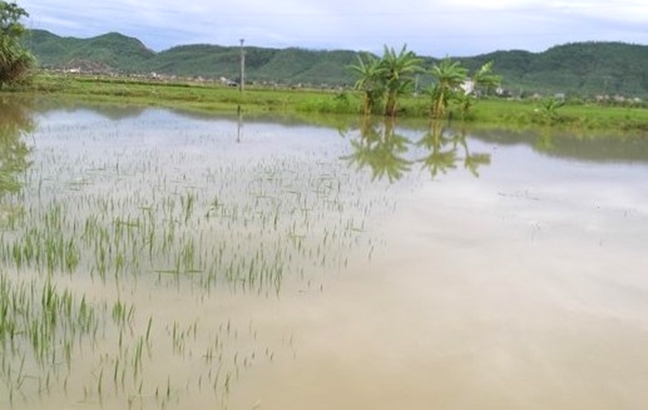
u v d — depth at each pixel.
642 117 42.22
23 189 11.48
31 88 42.22
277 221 10.38
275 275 7.66
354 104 41.50
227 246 8.77
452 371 5.59
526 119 41.19
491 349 6.09
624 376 5.73
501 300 7.42
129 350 5.41
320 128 29.95
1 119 24.55
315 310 6.68
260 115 36.31
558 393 5.34
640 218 12.81
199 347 5.59
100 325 5.86
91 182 12.61
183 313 6.33
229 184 13.40
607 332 6.69
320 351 5.74
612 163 22.58
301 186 13.73
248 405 4.73
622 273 8.85
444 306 7.09
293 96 48.84
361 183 14.68
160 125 26.39
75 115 29.00
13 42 40.25
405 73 40.38
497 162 20.91
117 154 16.81
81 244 8.25
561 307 7.34
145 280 7.15
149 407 4.57
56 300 6.10
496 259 9.07
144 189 12.29
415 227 10.62
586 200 14.60
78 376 4.92
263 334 5.99
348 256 8.68
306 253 8.70
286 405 4.80
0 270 7.04
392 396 5.08
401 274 8.07
